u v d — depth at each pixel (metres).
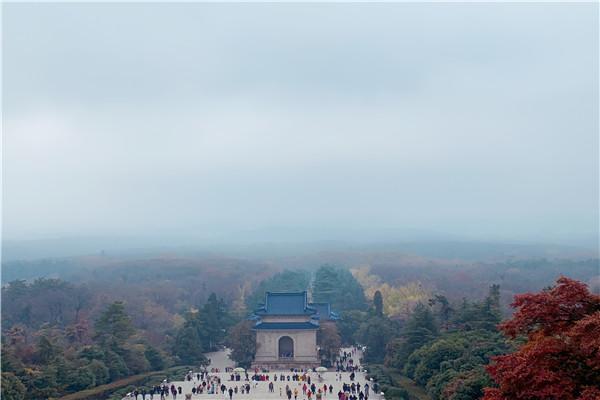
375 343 194.88
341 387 146.62
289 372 173.25
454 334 151.12
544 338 66.56
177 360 188.62
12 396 119.00
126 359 165.00
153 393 140.75
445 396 106.31
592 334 60.12
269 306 191.88
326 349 188.88
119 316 179.12
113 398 133.88
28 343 179.88
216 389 146.75
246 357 186.62
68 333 182.38
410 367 146.38
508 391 63.59
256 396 138.25
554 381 60.22
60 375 137.38
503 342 127.06
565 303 66.94
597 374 61.19
